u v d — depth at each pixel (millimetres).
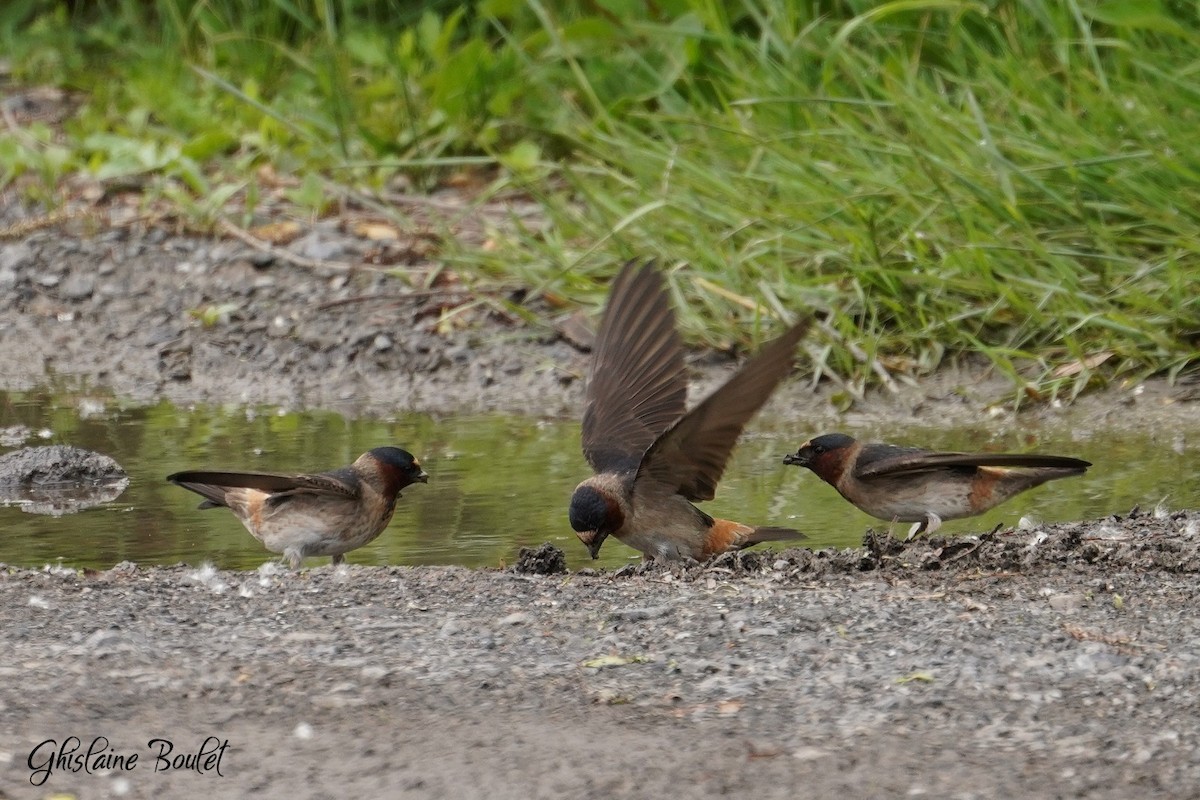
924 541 9719
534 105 19188
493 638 7672
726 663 7305
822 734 6465
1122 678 7016
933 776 6039
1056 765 6125
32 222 18172
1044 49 16906
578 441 13133
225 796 5949
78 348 16094
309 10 22641
